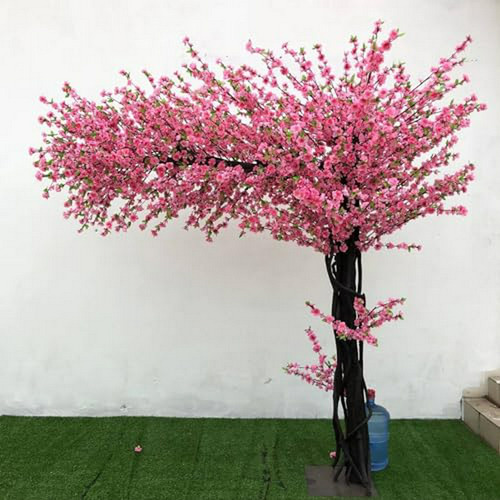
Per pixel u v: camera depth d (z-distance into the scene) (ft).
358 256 7.01
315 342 7.52
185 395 9.87
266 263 9.70
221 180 5.87
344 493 7.26
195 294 9.77
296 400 9.79
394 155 6.15
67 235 9.76
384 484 7.54
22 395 9.99
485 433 8.90
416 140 5.98
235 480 7.66
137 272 9.78
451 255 9.59
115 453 8.48
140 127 6.36
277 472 7.88
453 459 8.29
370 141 5.65
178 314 9.80
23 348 9.94
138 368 9.88
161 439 8.97
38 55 9.48
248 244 9.70
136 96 6.48
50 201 9.73
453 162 9.41
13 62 9.51
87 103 6.47
